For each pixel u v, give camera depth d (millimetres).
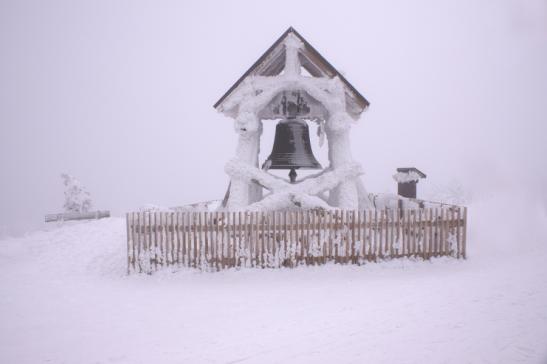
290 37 11227
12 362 5426
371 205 12375
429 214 10172
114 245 12578
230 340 5824
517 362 4738
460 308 6488
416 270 9539
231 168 11164
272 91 11312
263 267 9812
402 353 5094
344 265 9836
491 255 10641
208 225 9703
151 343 5863
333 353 5215
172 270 9633
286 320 6523
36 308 7551
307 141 11969
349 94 11609
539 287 7289
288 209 11398
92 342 5984
